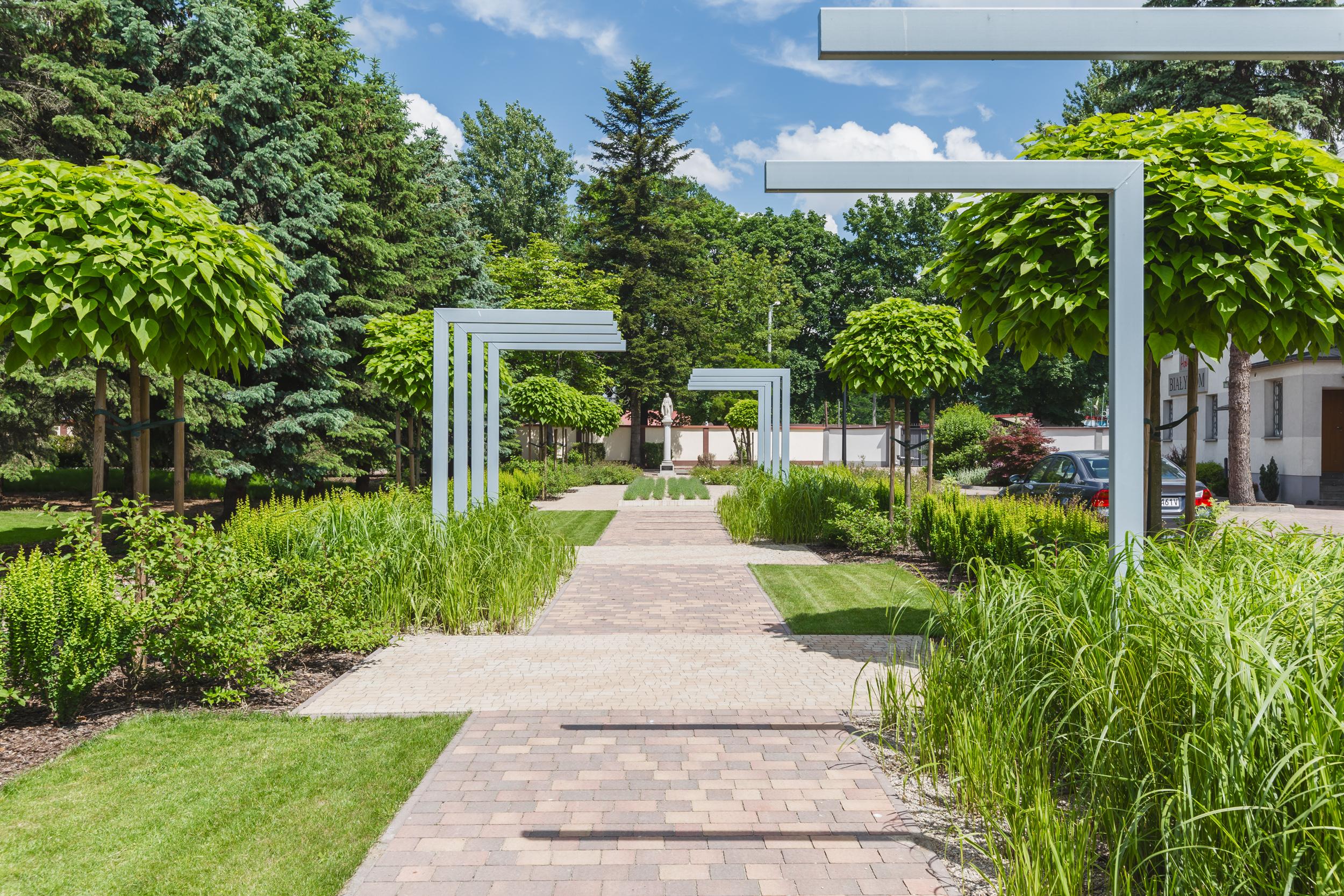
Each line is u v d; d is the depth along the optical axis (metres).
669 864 2.92
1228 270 4.13
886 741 4.14
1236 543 4.10
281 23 18.25
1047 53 3.40
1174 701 2.67
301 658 5.73
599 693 4.98
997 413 42.28
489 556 7.14
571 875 2.84
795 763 3.87
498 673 5.40
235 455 14.04
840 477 13.64
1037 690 3.24
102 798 3.39
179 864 2.86
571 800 3.45
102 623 4.30
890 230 46.25
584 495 23.69
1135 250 3.96
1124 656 2.96
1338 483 20.20
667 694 4.95
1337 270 4.17
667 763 3.86
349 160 18.41
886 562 10.17
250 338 4.79
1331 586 3.13
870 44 3.38
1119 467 3.98
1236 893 2.16
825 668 5.54
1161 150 4.42
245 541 5.80
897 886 2.78
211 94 12.99
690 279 40.19
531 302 31.73
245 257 4.70
